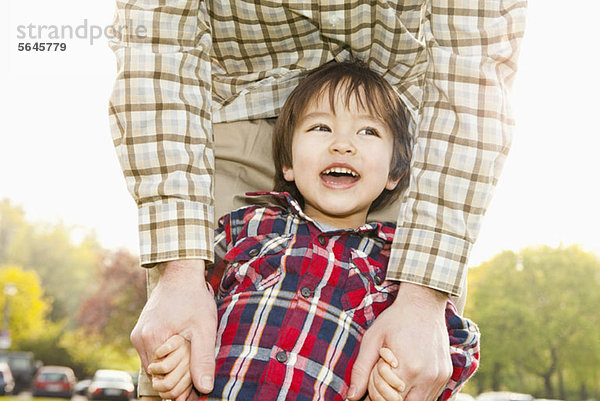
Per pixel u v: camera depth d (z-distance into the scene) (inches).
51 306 1994.3
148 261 65.2
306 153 72.7
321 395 60.6
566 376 1173.7
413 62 76.2
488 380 1184.2
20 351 1754.4
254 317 63.5
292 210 70.7
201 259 65.0
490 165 65.1
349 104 73.1
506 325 1182.3
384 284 66.3
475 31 66.8
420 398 58.8
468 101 65.8
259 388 60.2
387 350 58.5
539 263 1214.9
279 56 78.2
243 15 74.8
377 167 72.7
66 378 1003.3
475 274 1228.5
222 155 79.7
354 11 73.0
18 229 2089.1
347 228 73.7
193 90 69.1
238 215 72.7
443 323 61.8
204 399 60.7
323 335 62.7
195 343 60.1
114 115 68.0
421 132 67.2
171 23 68.5
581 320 1174.3
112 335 1432.1
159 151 66.5
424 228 63.9
